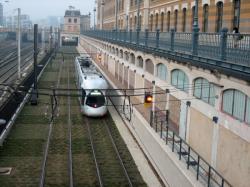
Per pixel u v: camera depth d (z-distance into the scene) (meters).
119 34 43.31
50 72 62.53
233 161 15.84
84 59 52.12
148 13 40.81
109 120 31.78
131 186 18.83
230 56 15.48
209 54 17.50
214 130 17.52
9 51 98.00
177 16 30.55
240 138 15.30
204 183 16.16
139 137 25.77
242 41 14.61
